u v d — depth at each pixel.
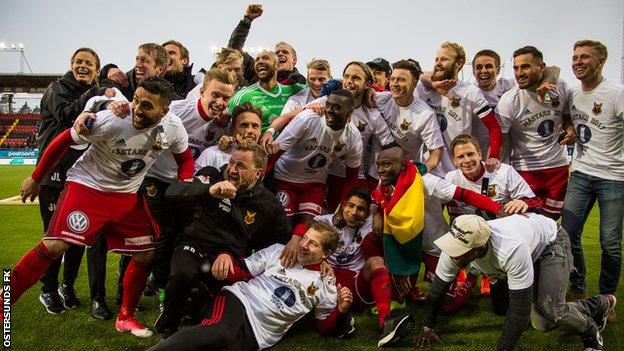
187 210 3.55
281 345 3.47
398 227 3.81
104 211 3.38
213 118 4.14
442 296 3.38
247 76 6.31
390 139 4.90
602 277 4.11
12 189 13.88
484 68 5.26
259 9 6.13
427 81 5.09
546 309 3.21
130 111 3.20
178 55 5.64
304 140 4.30
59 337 3.54
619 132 4.07
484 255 3.11
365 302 4.05
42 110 4.15
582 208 4.25
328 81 4.62
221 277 3.26
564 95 4.56
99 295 3.94
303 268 3.43
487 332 3.73
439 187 3.94
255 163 3.38
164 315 3.33
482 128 5.24
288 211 4.50
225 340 2.96
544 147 4.77
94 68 4.16
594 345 3.34
